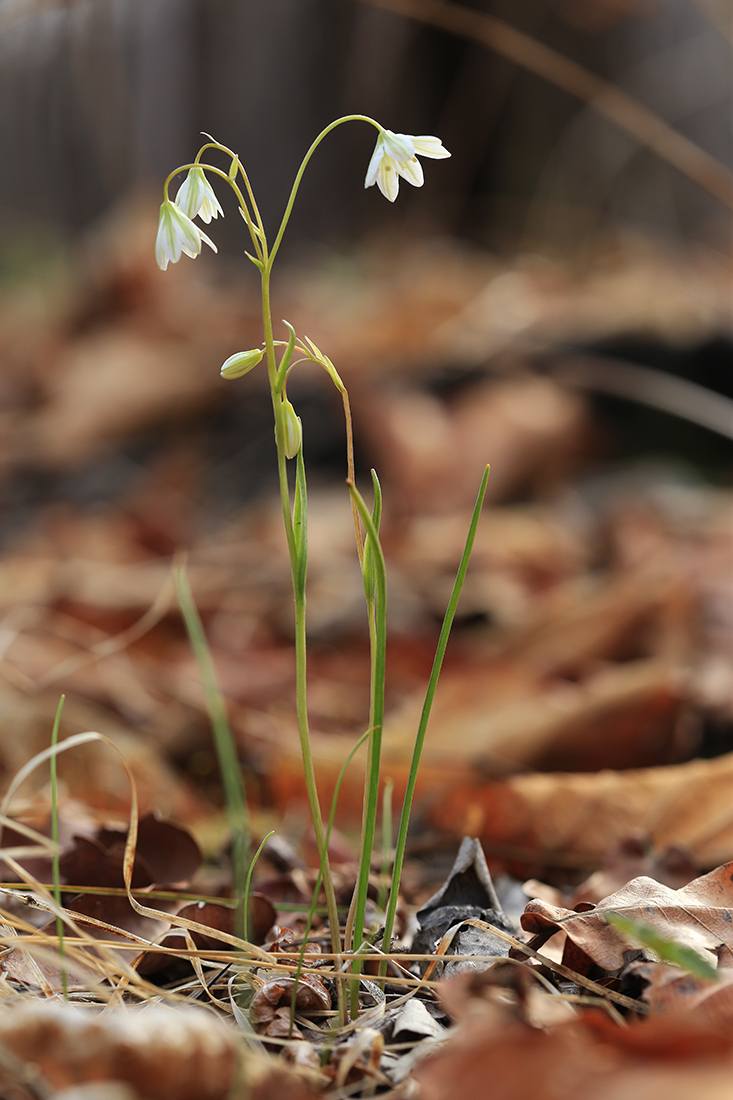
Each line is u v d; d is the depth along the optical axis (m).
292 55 2.81
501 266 2.68
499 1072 0.60
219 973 0.69
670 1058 0.60
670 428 1.95
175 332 2.38
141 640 1.27
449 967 0.68
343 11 2.70
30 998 0.66
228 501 1.97
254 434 2.13
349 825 0.90
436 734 0.99
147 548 1.66
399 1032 0.65
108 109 2.56
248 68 2.83
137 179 2.74
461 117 2.68
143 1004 0.67
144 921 0.72
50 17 2.40
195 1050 0.61
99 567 1.53
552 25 2.55
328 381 2.11
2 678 1.08
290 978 0.67
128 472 2.08
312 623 1.38
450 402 2.04
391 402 1.99
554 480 1.90
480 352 2.10
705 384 2.00
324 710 1.14
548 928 0.68
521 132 2.79
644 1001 0.65
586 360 2.05
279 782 0.93
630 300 2.19
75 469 2.11
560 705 0.97
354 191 2.98
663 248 2.50
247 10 2.76
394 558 1.58
